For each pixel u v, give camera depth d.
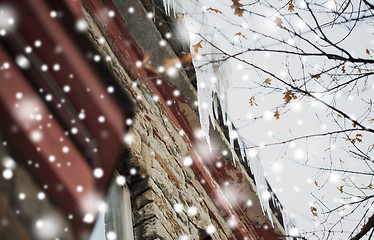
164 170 5.47
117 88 4.07
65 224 3.17
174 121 6.43
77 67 3.74
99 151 3.65
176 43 6.32
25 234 2.90
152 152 5.38
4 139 3.02
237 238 6.65
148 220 4.69
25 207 2.98
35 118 3.27
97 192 3.49
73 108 3.62
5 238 2.75
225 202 6.79
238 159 6.96
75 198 3.29
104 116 3.80
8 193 2.91
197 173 6.39
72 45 3.76
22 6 3.40
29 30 3.44
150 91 6.16
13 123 3.10
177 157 6.01
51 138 3.33
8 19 3.29
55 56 3.59
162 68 5.45
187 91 6.40
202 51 6.21
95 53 3.96
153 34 6.10
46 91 3.47
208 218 6.04
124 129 3.93
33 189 3.08
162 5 6.20
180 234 5.05
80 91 3.71
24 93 3.28
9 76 3.21
